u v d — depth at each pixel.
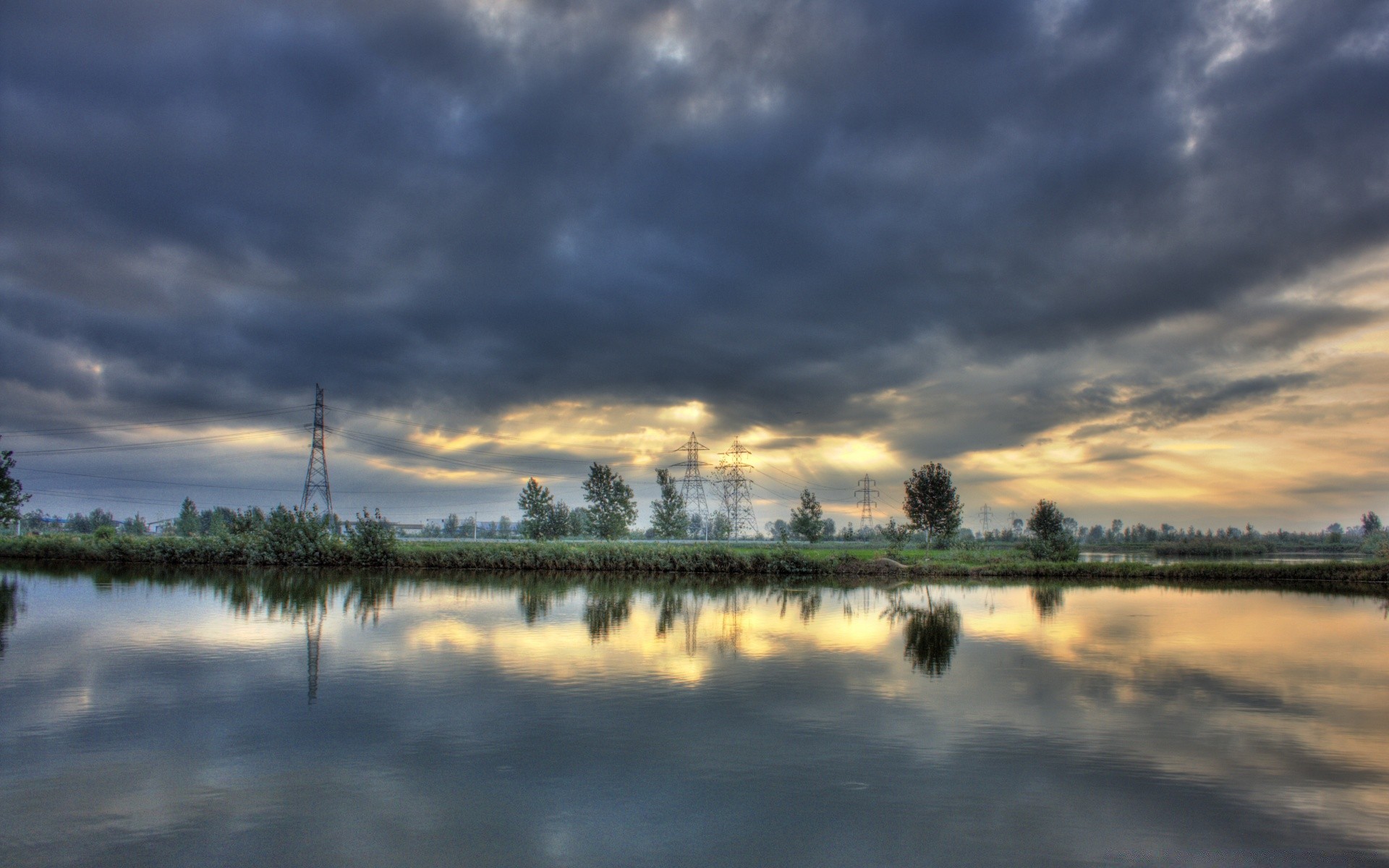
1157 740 11.73
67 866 7.42
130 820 8.50
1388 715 13.23
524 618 24.58
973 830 8.46
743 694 14.24
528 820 8.55
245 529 54.69
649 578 43.31
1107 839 8.30
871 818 8.72
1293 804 9.33
